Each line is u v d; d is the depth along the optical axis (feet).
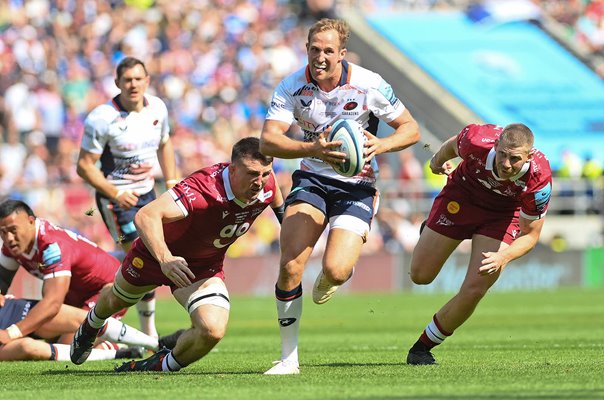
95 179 118.52
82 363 97.09
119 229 122.42
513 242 88.43
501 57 354.13
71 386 78.95
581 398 66.39
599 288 284.00
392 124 88.94
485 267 86.22
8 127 264.52
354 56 343.26
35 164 259.39
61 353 105.81
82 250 109.70
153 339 105.19
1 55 276.82
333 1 355.77
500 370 86.38
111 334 102.94
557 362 95.25
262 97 313.94
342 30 85.40
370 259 278.46
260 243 276.00
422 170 312.29
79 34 298.97
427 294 268.62
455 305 91.20
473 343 128.36
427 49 347.36
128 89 118.42
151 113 121.19
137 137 120.57
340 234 86.48
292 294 85.56
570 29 384.06
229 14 329.93
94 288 111.96
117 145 120.16
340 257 85.25
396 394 69.26
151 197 124.16
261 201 84.28
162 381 81.00
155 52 305.94
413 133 88.28
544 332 149.38
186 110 295.69
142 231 81.05
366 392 70.64
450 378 79.71
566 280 292.40
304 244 85.46
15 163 259.19
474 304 90.63
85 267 110.01
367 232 87.92
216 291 85.71
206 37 319.68
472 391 70.44
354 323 178.60
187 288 86.17
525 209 87.97
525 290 280.10
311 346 127.85
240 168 80.48
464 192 92.48
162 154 124.06
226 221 83.20
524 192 86.94
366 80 87.45
